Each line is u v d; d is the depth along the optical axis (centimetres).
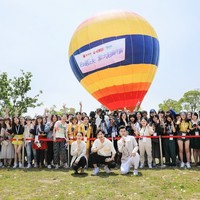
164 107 2833
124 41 1595
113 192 662
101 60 1616
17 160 1087
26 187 730
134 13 1745
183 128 1002
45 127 1046
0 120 1098
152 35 1723
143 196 632
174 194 648
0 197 646
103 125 1086
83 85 1827
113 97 1678
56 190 694
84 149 899
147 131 1002
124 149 897
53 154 1038
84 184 745
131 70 1611
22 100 3058
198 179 784
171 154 1004
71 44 1808
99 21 1662
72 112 1253
